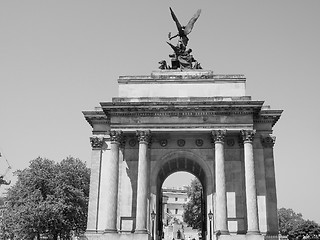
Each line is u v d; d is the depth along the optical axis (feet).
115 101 306.35
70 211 411.54
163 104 297.33
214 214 293.64
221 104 294.46
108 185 305.73
